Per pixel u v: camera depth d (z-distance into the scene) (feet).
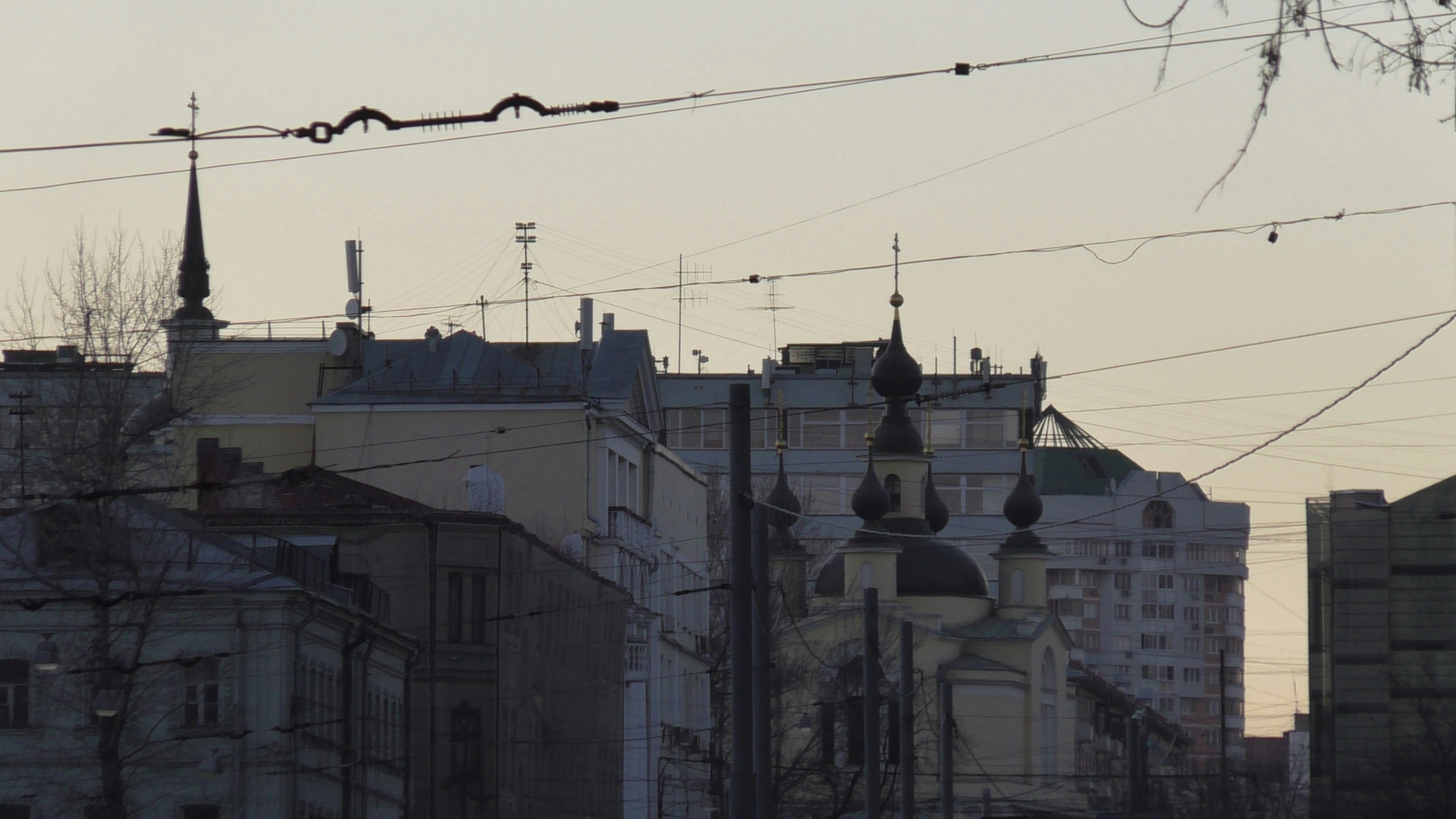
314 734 527.40
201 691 507.30
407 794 621.72
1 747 493.36
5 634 499.10
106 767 464.24
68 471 519.19
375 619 591.78
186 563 518.78
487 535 651.25
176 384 646.33
